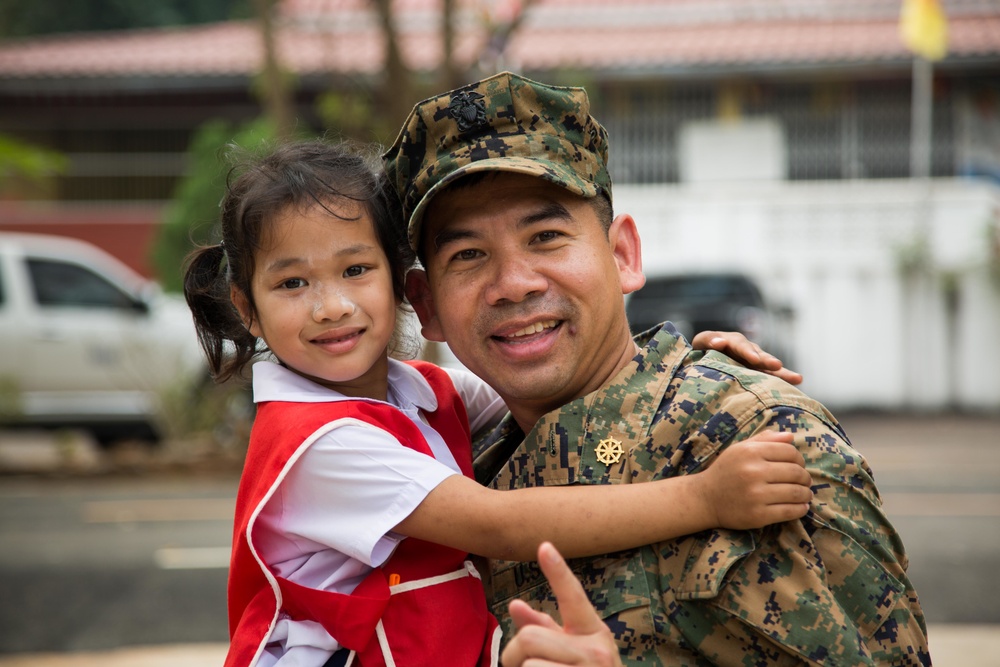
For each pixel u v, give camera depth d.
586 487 1.66
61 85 14.40
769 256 14.04
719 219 14.08
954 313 13.88
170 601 5.65
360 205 1.90
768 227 14.06
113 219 14.83
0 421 9.88
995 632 4.87
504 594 1.82
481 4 7.80
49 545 6.92
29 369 10.08
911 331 13.98
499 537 1.66
